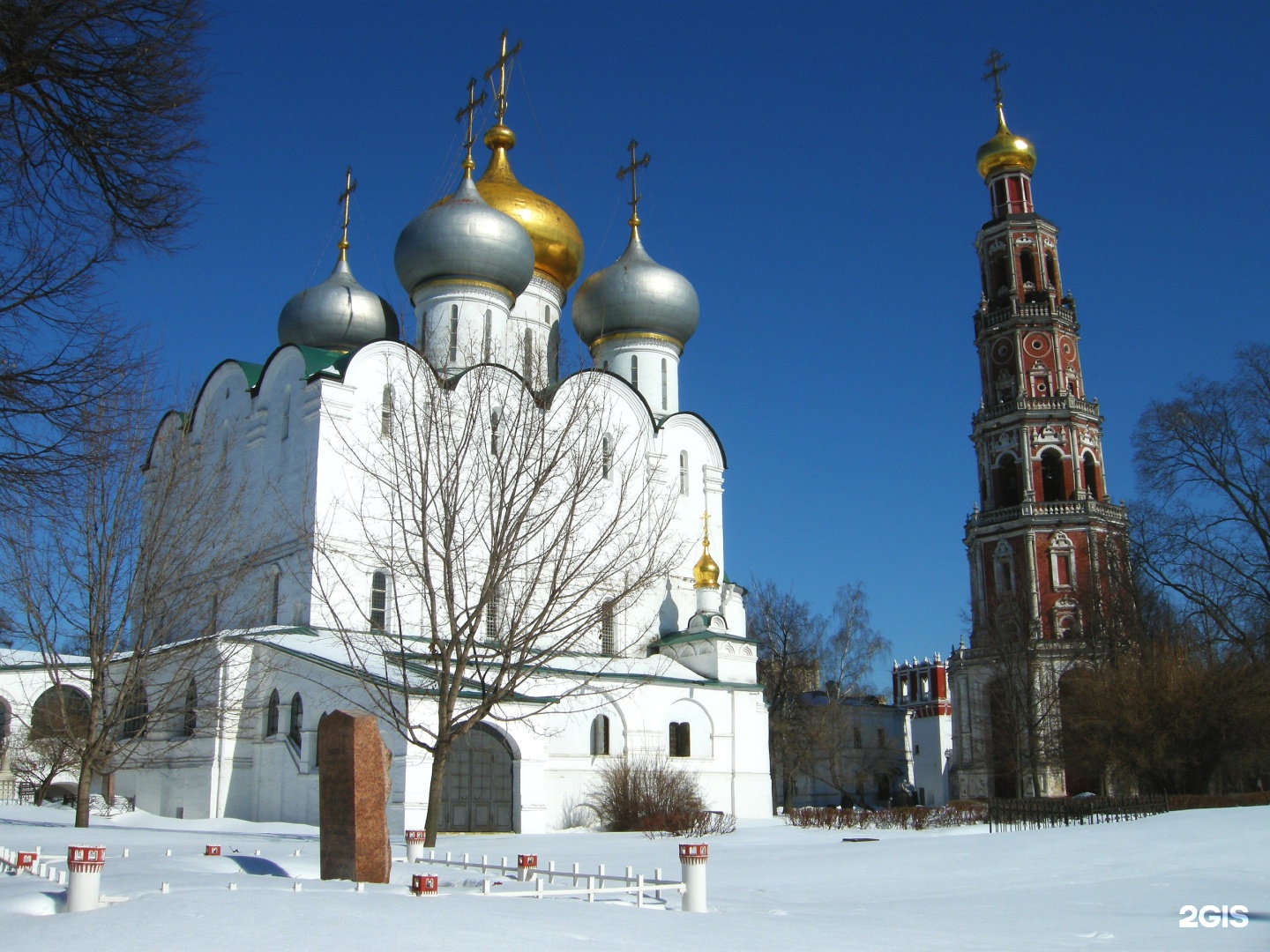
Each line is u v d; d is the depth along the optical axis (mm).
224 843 28719
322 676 41094
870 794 89188
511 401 47875
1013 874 23141
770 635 77500
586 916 14148
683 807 43031
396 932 11773
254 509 49906
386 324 57969
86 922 12531
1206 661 49656
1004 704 69500
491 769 43844
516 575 43094
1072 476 79938
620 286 63781
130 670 35625
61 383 17625
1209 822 30328
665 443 60062
